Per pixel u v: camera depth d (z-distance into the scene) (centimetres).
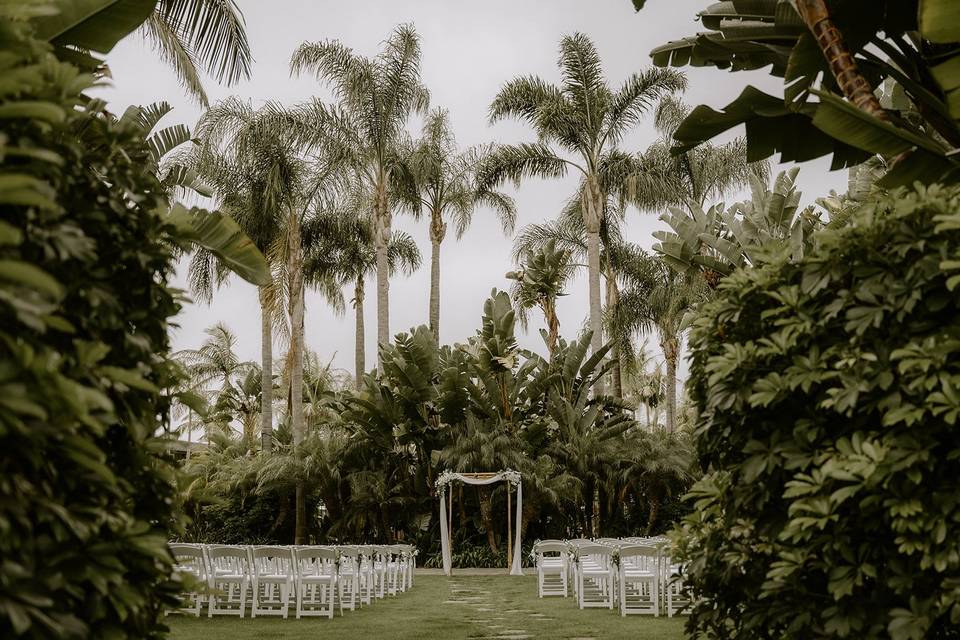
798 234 1115
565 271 2500
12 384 145
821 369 315
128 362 241
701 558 364
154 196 271
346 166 2145
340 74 2145
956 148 504
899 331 303
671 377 2802
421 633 763
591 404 2244
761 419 345
